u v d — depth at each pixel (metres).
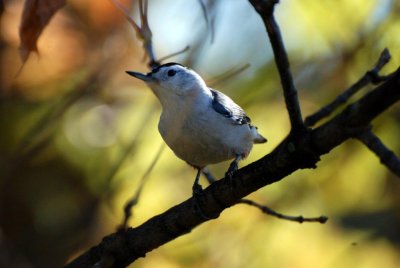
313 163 6.27
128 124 10.98
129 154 10.38
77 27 9.98
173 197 10.27
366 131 6.71
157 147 10.58
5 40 9.56
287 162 6.36
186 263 9.95
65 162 11.27
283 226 10.22
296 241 10.18
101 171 11.03
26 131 10.86
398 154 10.04
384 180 10.45
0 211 11.48
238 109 9.07
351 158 10.33
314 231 10.30
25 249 12.05
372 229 10.76
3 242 10.73
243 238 10.11
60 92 10.53
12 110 10.84
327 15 10.55
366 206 10.77
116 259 7.75
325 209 10.52
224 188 7.09
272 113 10.66
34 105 10.81
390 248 10.69
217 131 8.70
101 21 10.02
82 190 11.20
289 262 10.07
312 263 10.08
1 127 10.88
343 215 10.76
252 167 6.75
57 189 11.40
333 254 10.17
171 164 10.52
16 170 10.81
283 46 5.91
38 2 6.83
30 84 10.34
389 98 5.45
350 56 10.33
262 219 10.17
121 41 10.38
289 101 6.05
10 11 9.45
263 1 5.72
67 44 10.01
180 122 8.77
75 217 11.41
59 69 10.19
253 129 9.31
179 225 7.46
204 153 8.88
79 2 9.89
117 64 10.52
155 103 10.65
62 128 11.09
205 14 7.52
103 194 9.99
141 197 10.13
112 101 11.05
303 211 10.41
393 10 10.30
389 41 10.19
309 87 10.66
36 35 6.87
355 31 10.38
